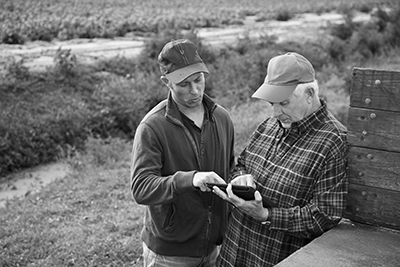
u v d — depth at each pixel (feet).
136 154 9.11
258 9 98.32
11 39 52.60
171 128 9.23
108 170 26.94
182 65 8.79
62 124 34.22
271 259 8.73
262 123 9.52
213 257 10.09
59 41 55.77
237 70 47.42
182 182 8.43
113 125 36.09
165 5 102.22
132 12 84.53
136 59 46.50
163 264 9.62
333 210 8.06
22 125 32.68
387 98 8.00
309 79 8.20
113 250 16.56
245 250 9.11
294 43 57.82
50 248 16.98
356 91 8.26
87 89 40.04
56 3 90.33
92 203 21.63
